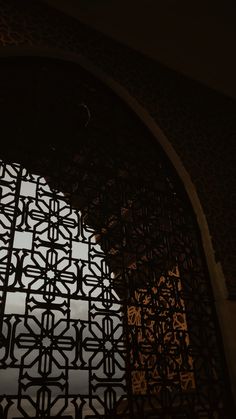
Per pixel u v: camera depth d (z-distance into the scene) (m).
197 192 2.40
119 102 2.50
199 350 1.94
